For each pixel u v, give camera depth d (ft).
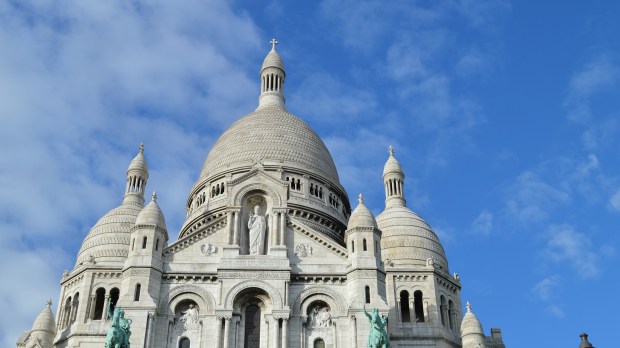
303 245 233.14
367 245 229.86
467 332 245.24
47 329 252.42
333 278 226.38
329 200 312.50
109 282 265.13
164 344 215.10
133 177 320.91
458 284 277.23
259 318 221.05
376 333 202.49
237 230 233.96
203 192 313.94
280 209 237.86
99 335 252.83
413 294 263.90
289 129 331.57
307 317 220.64
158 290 221.46
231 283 221.46
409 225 288.92
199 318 219.00
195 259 229.25
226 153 323.16
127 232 287.48
